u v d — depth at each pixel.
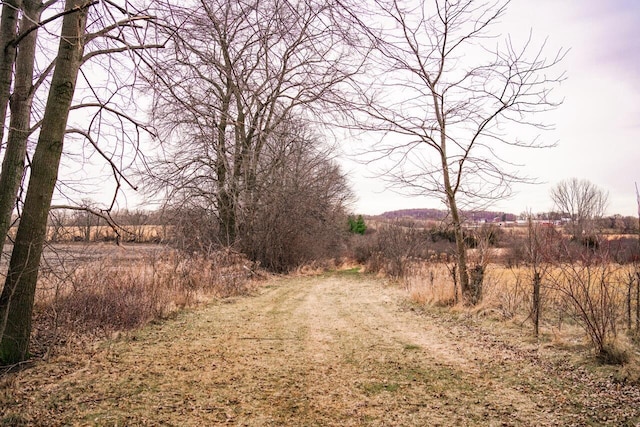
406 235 23.95
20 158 6.14
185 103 4.91
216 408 4.77
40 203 5.94
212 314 10.60
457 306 11.01
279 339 8.07
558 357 6.39
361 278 23.67
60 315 7.57
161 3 4.28
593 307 7.06
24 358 5.98
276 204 22.02
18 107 6.09
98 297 8.49
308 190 26.44
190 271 13.91
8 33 5.59
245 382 5.62
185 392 5.23
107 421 4.36
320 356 6.90
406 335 8.47
